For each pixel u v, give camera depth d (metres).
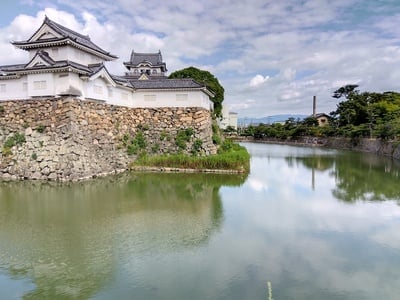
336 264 10.30
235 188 21.73
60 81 24.06
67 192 19.97
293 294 8.54
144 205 17.12
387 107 56.31
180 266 10.05
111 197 18.77
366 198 19.12
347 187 22.48
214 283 9.05
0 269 9.93
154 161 28.27
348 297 8.47
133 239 12.23
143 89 31.03
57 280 9.27
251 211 16.14
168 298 8.32
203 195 19.56
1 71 25.78
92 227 13.55
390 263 10.42
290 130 87.31
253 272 9.70
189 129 30.55
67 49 25.58
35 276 9.52
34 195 19.17
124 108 30.31
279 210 16.38
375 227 13.82
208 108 35.78
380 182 24.45
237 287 8.84
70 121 23.70
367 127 54.31
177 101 31.25
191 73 48.59
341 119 69.38
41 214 15.37
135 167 28.27
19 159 24.31
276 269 9.91
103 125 27.20
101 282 9.14
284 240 12.23
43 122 24.50
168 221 14.42
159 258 10.61
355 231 13.30
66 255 10.84
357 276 9.56
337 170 30.89
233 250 11.27
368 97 65.62
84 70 24.72
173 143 30.66
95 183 22.72
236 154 29.08
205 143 30.84
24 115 25.09
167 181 23.75
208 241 12.06
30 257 10.70
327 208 16.84
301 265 10.20
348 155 46.81
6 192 19.91
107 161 26.80
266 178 25.92
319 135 75.56
